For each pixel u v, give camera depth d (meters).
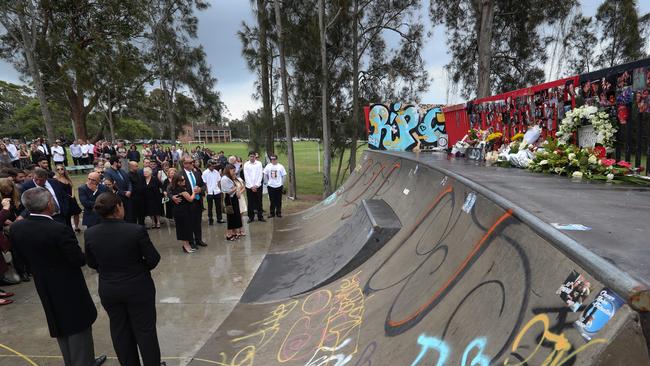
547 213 2.22
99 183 6.99
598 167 3.81
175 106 21.92
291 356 3.40
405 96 15.94
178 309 4.75
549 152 4.43
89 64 21.44
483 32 11.66
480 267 2.36
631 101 3.82
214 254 7.09
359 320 3.42
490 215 2.67
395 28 15.44
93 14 23.06
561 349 1.35
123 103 29.47
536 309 1.61
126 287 2.99
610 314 1.24
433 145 10.05
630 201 2.61
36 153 16.73
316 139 17.06
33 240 2.94
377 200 6.56
